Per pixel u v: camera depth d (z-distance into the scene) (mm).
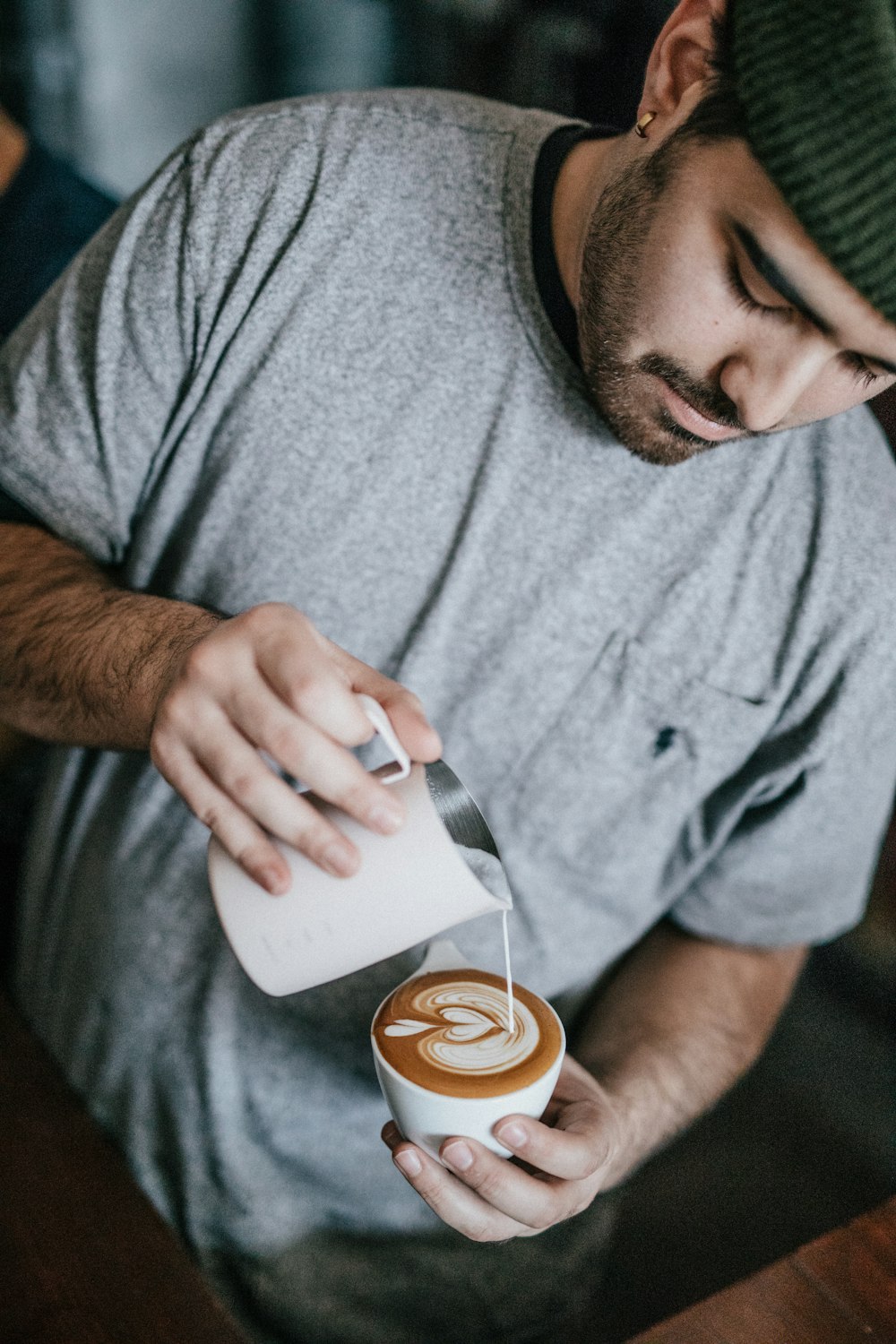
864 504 983
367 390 974
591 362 834
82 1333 680
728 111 649
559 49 3031
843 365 691
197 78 4062
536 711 1037
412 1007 806
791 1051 2369
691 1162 2039
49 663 907
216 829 667
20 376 1048
